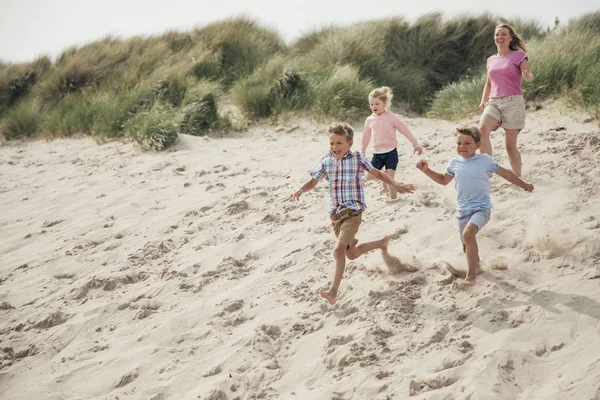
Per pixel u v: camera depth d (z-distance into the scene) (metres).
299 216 6.68
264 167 8.95
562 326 3.73
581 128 8.00
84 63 16.22
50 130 13.52
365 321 4.32
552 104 9.46
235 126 11.84
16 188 9.77
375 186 7.20
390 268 4.96
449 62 15.25
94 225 7.53
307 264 5.47
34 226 7.89
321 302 4.78
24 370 4.60
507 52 6.30
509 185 6.21
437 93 12.95
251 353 4.26
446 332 4.00
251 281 5.40
